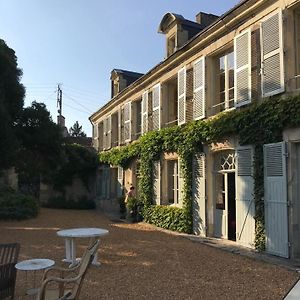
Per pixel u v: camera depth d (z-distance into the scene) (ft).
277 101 30.48
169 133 46.93
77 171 86.89
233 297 19.20
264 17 33.01
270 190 30.94
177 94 50.78
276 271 24.72
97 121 86.28
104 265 25.96
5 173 72.64
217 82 41.39
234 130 35.12
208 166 40.27
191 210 42.50
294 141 29.32
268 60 31.65
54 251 30.53
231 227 37.78
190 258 28.45
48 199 87.81
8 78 56.85
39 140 65.26
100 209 78.38
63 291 16.89
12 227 46.57
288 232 29.12
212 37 39.99
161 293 19.85
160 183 49.93
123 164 63.46
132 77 75.72
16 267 18.13
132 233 41.19
